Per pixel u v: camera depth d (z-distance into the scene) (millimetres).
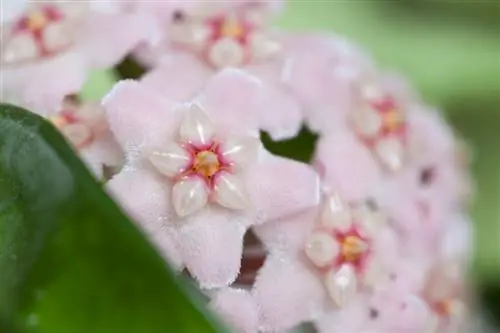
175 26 139
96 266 111
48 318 112
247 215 128
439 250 150
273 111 134
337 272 131
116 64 137
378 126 142
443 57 218
